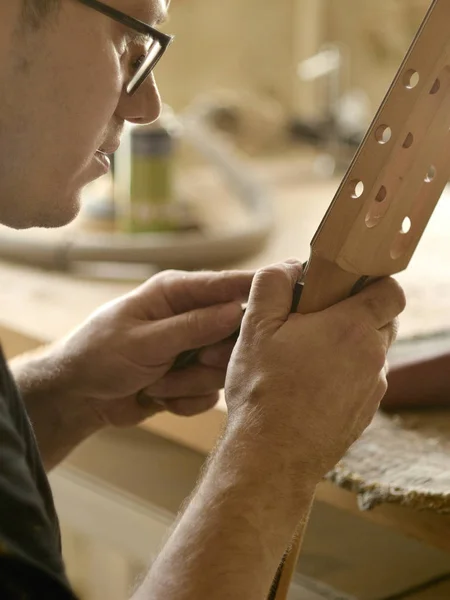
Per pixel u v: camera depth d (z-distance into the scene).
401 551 0.92
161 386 0.85
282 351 0.61
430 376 0.83
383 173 0.57
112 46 0.65
